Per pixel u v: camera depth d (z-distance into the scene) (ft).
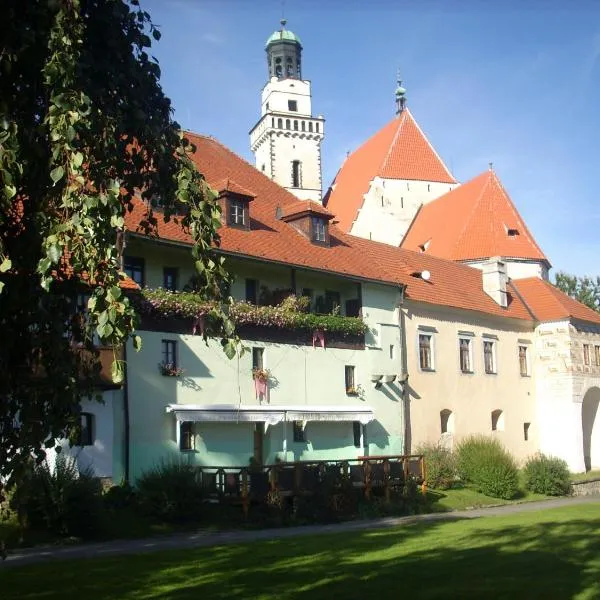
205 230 25.08
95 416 74.69
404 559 50.24
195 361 85.15
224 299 25.00
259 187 119.96
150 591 40.14
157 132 25.44
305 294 105.91
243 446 90.12
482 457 110.83
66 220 21.17
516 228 182.09
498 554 52.13
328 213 112.47
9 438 24.08
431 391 122.62
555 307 151.23
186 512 72.02
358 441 106.83
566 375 147.43
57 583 42.22
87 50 24.34
